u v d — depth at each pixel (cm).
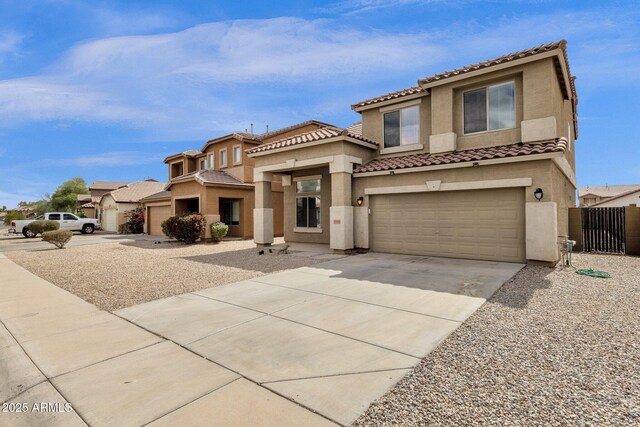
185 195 2202
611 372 380
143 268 1111
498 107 1216
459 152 1238
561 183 1176
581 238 1360
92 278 962
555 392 343
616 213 1302
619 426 288
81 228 3077
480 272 916
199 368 409
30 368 418
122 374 397
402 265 1051
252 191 2217
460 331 511
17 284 905
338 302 673
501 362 409
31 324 580
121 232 3228
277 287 809
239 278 924
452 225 1175
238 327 546
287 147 1495
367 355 435
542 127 1095
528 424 294
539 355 425
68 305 694
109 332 536
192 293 771
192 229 1884
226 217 2358
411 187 1240
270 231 1672
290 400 338
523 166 1015
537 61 1106
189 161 2753
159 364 421
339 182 1355
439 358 423
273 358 432
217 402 335
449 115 1288
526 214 1010
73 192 5469
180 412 320
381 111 1527
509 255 1061
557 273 898
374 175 1331
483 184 1085
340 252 1351
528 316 568
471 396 339
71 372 405
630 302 636
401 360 420
